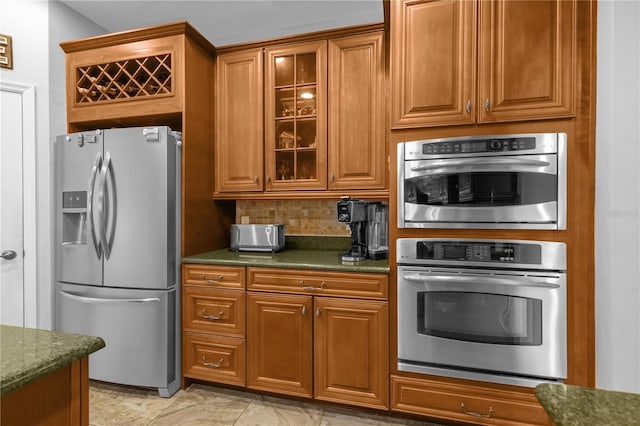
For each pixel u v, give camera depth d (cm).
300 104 245
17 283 245
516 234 170
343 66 232
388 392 190
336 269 197
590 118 158
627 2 95
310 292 203
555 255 164
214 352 220
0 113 239
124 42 240
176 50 231
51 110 257
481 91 173
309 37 237
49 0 256
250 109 250
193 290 224
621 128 95
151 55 235
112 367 224
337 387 198
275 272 209
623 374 94
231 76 253
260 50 247
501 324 172
